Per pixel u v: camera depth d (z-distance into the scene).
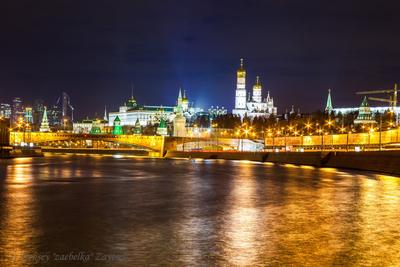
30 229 42.03
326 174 111.69
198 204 58.28
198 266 31.27
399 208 55.06
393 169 110.50
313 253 34.38
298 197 65.50
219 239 38.50
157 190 74.56
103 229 42.22
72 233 40.47
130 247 35.84
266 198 64.38
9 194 67.56
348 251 34.94
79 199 62.56
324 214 50.56
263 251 34.84
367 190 74.62
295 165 164.00
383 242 37.66
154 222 45.69
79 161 190.88
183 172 120.69
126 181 91.12
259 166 155.25
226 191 73.38
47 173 111.00
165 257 33.19
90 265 31.25
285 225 44.28
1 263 31.53
